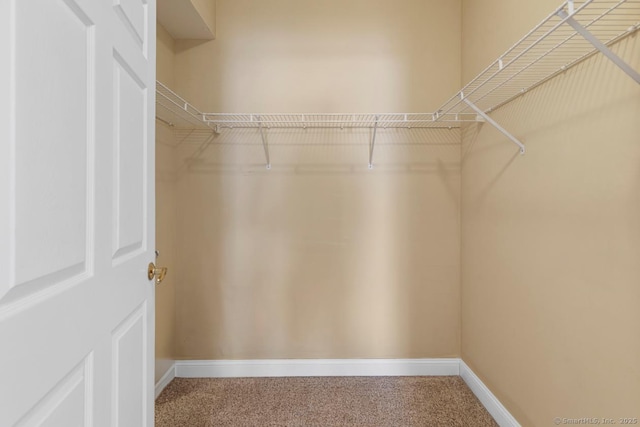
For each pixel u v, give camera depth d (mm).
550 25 1373
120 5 829
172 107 1990
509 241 1735
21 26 499
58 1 585
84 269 680
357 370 2361
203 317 2359
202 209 2348
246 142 2350
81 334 659
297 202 2361
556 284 1384
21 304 501
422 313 2365
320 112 2346
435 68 2344
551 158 1409
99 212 730
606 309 1140
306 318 2369
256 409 1958
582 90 1238
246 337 2367
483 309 2025
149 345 1044
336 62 2342
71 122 628
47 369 555
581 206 1245
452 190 2369
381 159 2365
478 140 2082
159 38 2100
